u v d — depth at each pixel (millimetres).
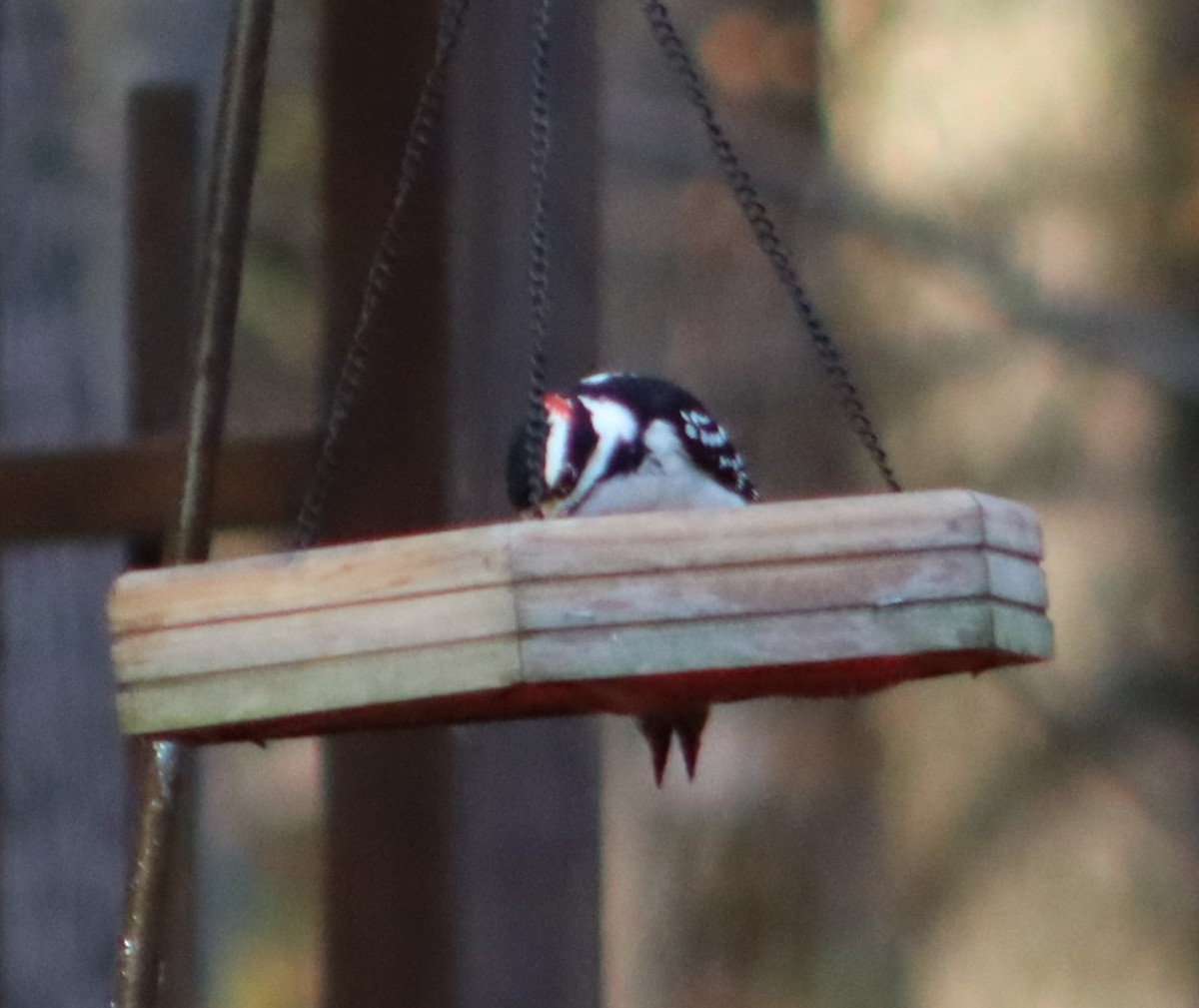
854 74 17844
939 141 17750
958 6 17828
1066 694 17453
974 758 17156
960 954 16875
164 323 8195
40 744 11500
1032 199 17703
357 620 5254
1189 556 17594
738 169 6293
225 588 5410
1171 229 17562
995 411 17312
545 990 6934
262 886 19922
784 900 16594
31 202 12500
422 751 6949
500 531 5098
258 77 6273
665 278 17062
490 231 7109
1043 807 17109
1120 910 16984
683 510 5332
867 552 5191
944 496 5258
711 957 16422
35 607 11562
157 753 6207
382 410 7129
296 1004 19516
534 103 7195
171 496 7539
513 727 6969
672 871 16531
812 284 16969
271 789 20094
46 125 12734
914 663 5457
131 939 6156
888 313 17109
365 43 7238
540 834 6969
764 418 16531
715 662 5125
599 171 7277
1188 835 16625
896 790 17094
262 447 7258
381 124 7195
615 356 17000
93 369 14008
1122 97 17719
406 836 6961
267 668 5363
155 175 8219
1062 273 17547
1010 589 5344
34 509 7531
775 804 16703
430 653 5168
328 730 5941
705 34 17922
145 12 17547
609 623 5102
